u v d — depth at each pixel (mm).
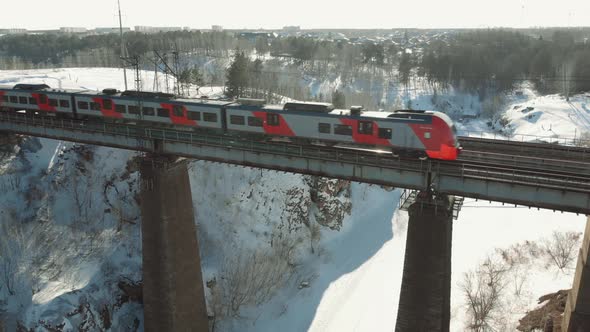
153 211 40062
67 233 49125
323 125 37438
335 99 90875
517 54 145625
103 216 51281
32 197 52031
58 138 47250
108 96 47031
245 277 50375
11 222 48719
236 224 55594
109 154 54844
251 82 99875
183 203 41812
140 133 41375
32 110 53312
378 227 69375
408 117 34406
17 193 52031
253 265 52281
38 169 54969
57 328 39906
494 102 127625
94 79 89875
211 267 50656
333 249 63188
